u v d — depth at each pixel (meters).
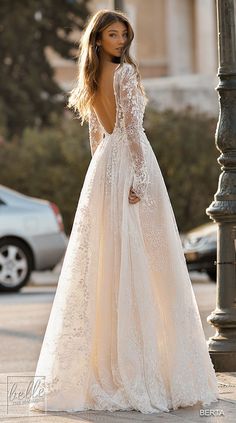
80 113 8.23
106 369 7.60
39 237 20.59
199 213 33.50
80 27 48.12
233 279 9.48
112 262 7.68
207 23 70.69
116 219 7.70
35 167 33.62
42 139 34.09
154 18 71.50
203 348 7.77
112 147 7.82
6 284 20.33
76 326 7.63
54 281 25.39
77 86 8.12
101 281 7.68
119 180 7.75
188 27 71.81
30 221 20.59
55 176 33.22
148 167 7.77
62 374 7.60
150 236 7.75
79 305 7.65
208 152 33.59
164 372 7.60
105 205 7.77
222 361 9.31
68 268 7.75
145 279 7.61
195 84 46.03
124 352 7.49
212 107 45.94
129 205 7.73
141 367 7.51
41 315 15.23
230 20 9.55
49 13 47.44
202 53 70.56
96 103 7.98
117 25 7.86
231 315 9.41
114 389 7.57
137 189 7.68
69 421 7.18
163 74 71.31
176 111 35.62
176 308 7.66
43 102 46.56
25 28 46.12
